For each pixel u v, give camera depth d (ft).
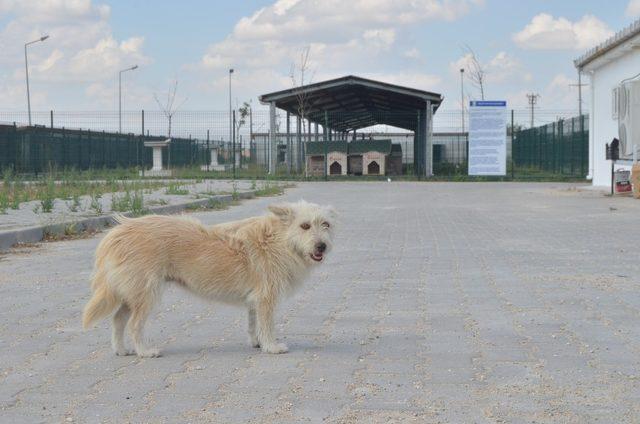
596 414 14.96
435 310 24.90
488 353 19.54
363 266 34.37
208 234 19.51
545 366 18.28
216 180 126.82
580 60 103.35
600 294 27.17
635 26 79.00
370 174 146.41
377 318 23.84
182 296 27.40
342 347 20.33
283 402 15.75
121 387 16.84
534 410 15.20
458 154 179.52
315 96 148.36
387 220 57.26
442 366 18.38
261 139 174.50
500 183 120.06
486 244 41.88
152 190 88.28
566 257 36.37
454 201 78.69
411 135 215.72
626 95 84.89
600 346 20.08
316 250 19.07
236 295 19.65
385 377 17.49
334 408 15.35
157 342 20.97
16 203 58.90
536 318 23.50
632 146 82.69
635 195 76.95
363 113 182.50
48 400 15.97
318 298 27.12
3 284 29.94
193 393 16.38
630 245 40.40
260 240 19.45
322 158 147.02
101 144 138.62
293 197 86.89
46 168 121.19
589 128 109.19
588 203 72.02
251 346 20.47
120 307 19.45
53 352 19.90
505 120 126.00
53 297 27.30
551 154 145.48
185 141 173.37
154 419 14.79
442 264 34.76
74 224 47.50
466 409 15.28
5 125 114.11
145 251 18.75
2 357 19.39
